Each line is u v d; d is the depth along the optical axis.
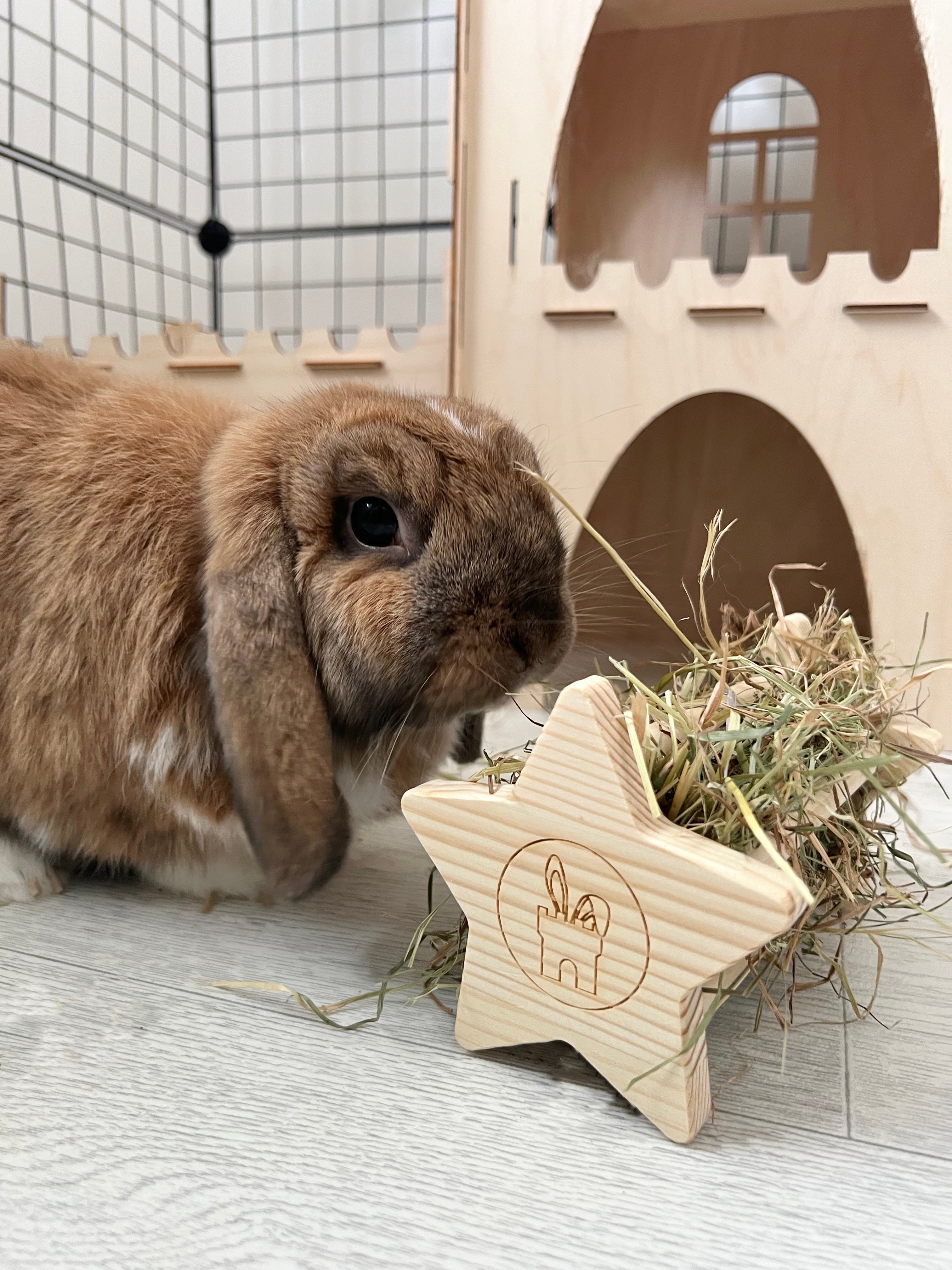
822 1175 0.21
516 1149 0.21
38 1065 0.24
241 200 0.89
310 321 0.89
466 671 0.27
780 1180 0.21
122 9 0.74
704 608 0.30
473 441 0.28
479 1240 0.19
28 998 0.27
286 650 0.27
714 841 0.22
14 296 0.69
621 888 0.21
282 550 0.27
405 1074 0.24
